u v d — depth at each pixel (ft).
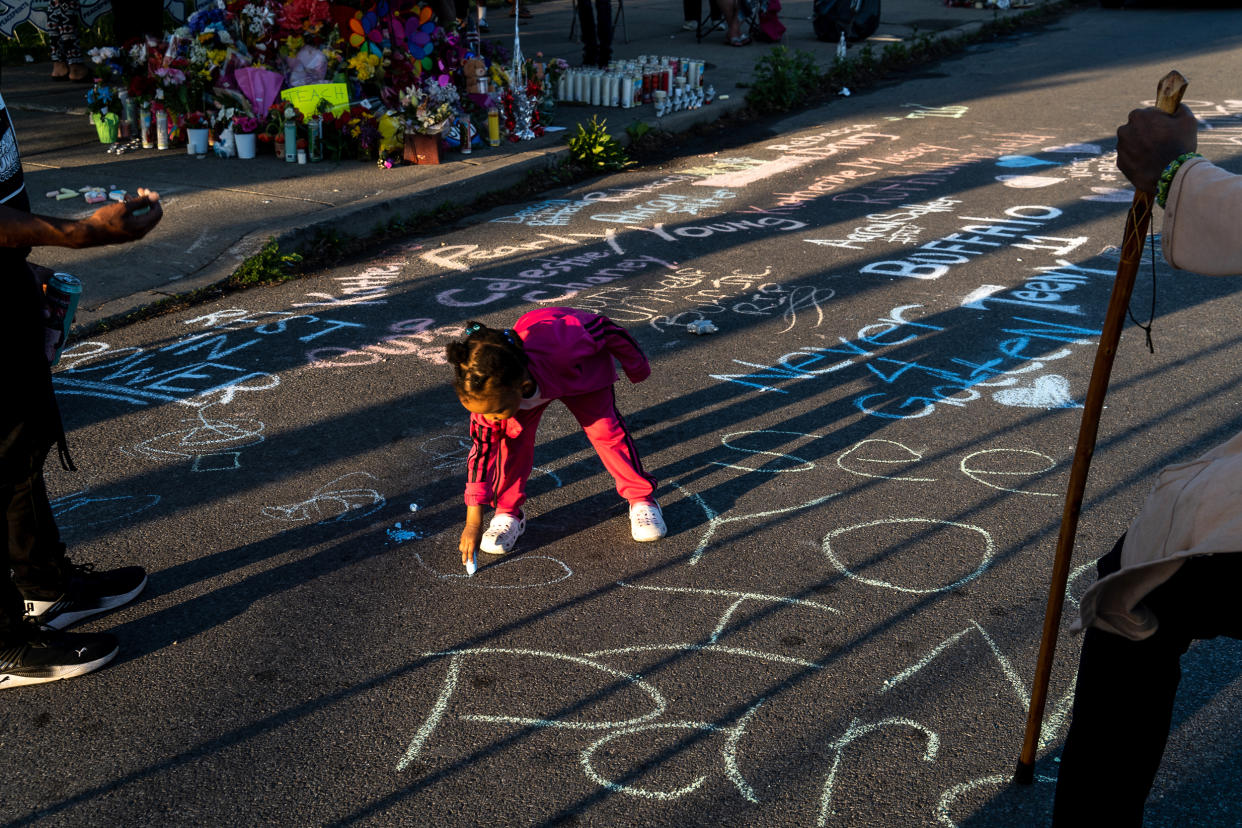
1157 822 7.38
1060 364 15.23
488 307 17.84
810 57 36.29
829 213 23.18
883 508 11.54
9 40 38.14
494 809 7.56
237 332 16.69
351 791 7.75
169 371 15.25
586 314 10.62
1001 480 12.07
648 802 7.61
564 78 32.91
